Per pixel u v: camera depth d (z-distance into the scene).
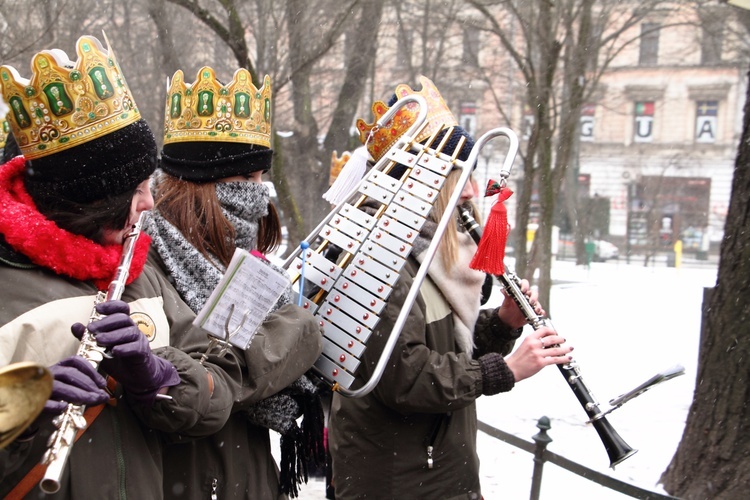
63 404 1.42
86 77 1.71
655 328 10.77
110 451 1.67
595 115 30.86
